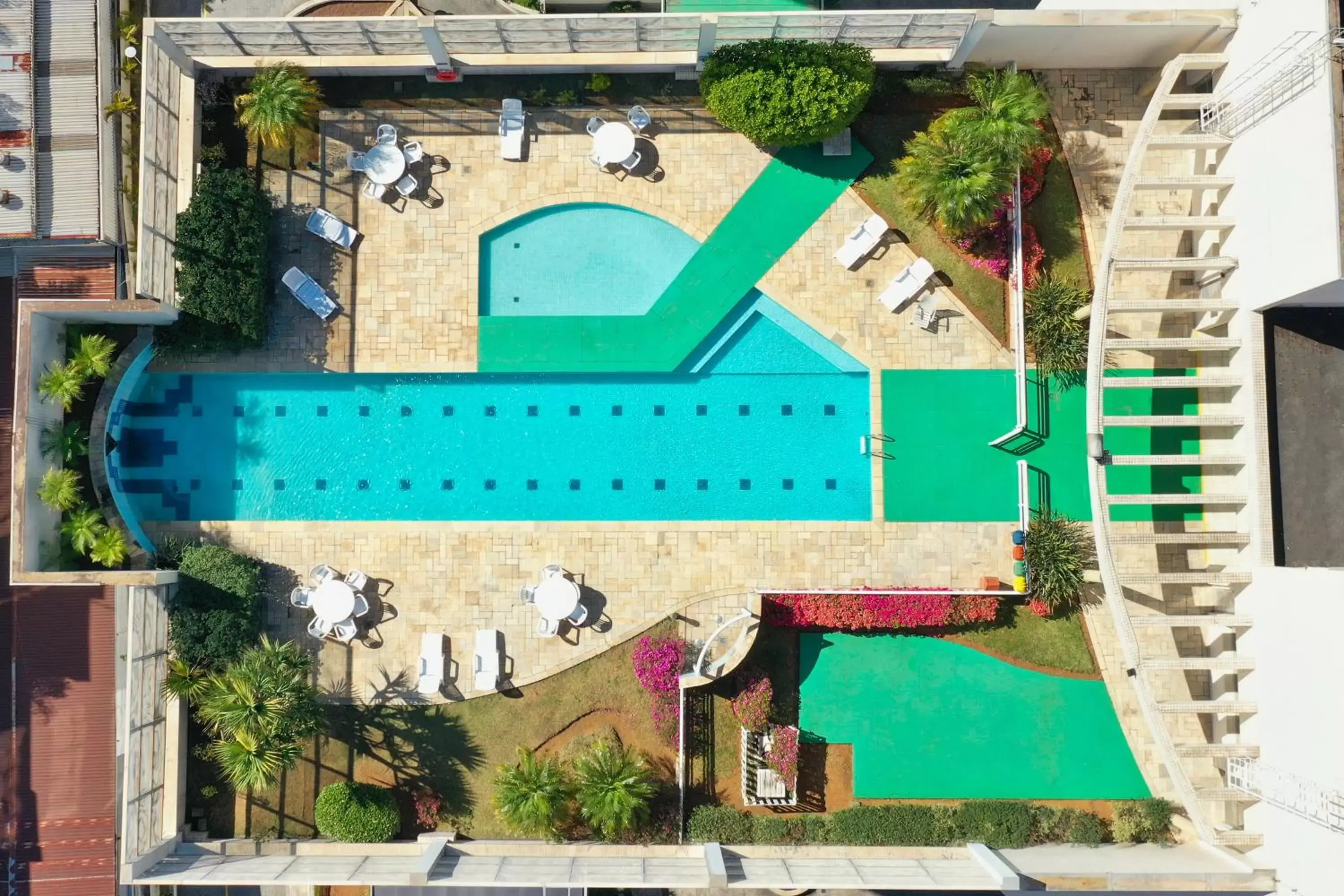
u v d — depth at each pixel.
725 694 23.38
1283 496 21.17
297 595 23.11
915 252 24.00
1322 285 18.72
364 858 22.42
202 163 23.59
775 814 23.22
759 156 24.09
